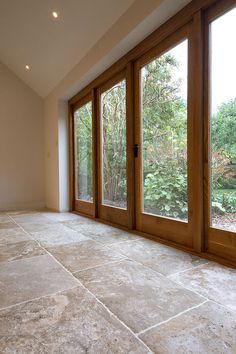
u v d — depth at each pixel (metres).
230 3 1.65
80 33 2.84
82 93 3.66
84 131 3.79
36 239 2.40
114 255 1.90
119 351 0.88
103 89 3.19
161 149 2.33
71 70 3.50
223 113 1.73
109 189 3.17
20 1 2.82
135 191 2.65
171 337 0.95
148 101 2.46
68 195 4.23
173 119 2.18
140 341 0.93
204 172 1.85
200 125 1.85
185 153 2.06
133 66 2.59
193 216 1.95
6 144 4.55
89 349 0.89
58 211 4.20
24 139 4.71
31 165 4.77
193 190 1.94
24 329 1.01
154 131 2.40
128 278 1.48
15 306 1.18
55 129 4.25
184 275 1.51
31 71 4.19
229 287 1.35
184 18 1.92
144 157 2.54
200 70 1.83
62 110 4.14
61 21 2.81
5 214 3.96
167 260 1.78
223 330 0.98
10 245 2.21
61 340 0.94
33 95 4.77
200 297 1.24
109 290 1.33
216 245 1.79
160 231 2.32
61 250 2.04
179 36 2.04
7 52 4.04
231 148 1.69
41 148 4.84
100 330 0.99
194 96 1.90
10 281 1.46
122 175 2.91
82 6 2.49
